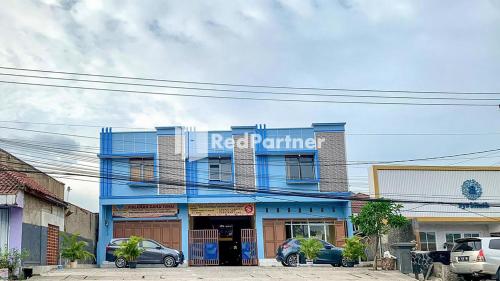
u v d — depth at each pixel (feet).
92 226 129.18
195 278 72.49
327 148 123.65
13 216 73.97
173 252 102.27
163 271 84.53
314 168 122.52
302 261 103.09
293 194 109.50
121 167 120.37
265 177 121.39
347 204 121.29
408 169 117.70
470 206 116.98
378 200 93.25
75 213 113.60
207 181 120.88
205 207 120.16
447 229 116.98
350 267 96.78
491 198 118.52
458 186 118.32
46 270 81.46
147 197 119.03
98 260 115.65
